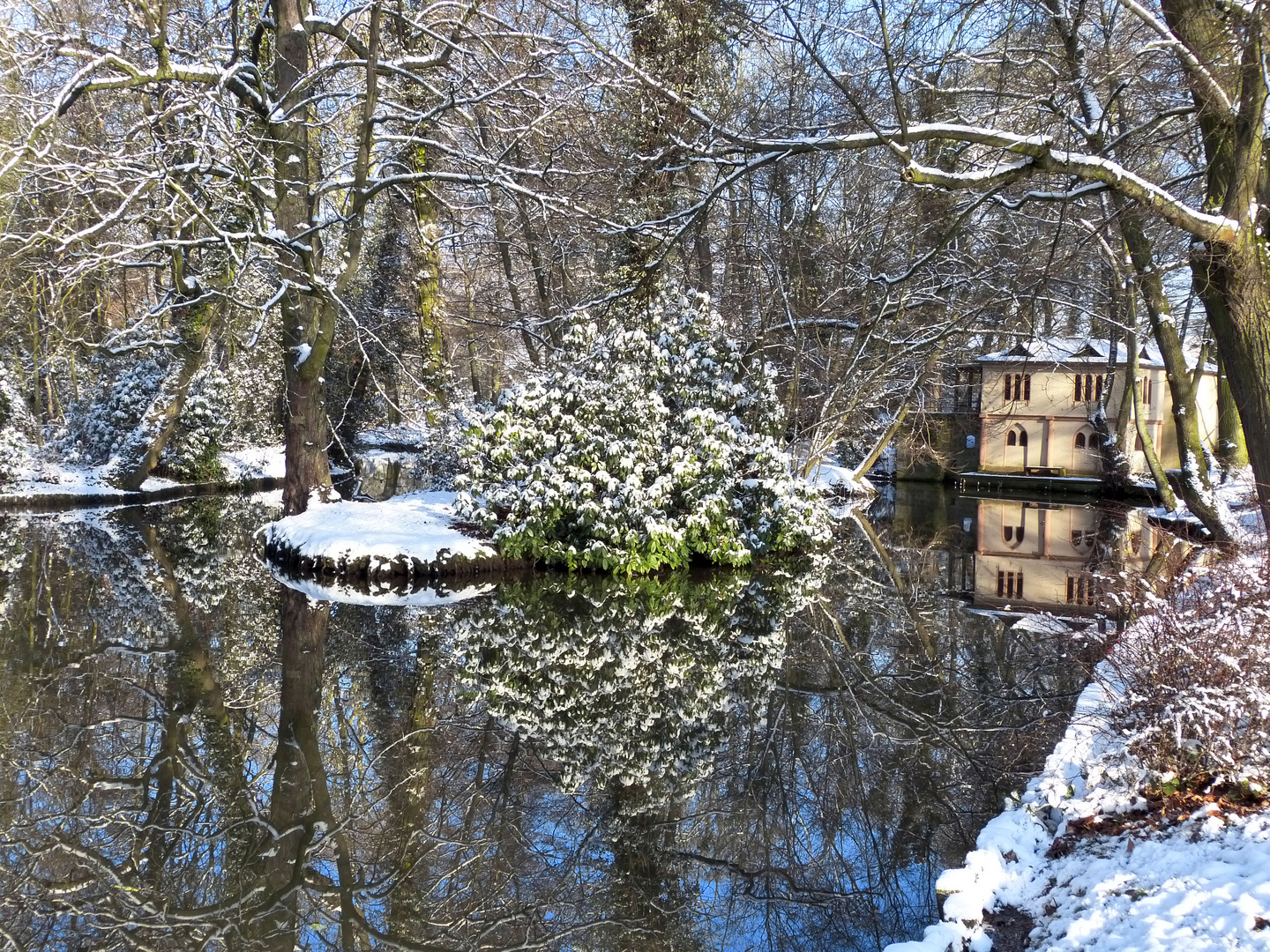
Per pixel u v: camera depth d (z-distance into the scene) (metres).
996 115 10.64
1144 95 10.52
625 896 4.98
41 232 11.47
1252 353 7.34
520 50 14.76
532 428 14.20
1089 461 32.38
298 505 15.94
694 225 13.23
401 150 15.66
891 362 17.42
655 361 14.76
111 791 6.25
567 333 15.57
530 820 5.93
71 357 24.19
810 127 11.48
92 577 13.23
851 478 26.84
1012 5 9.93
